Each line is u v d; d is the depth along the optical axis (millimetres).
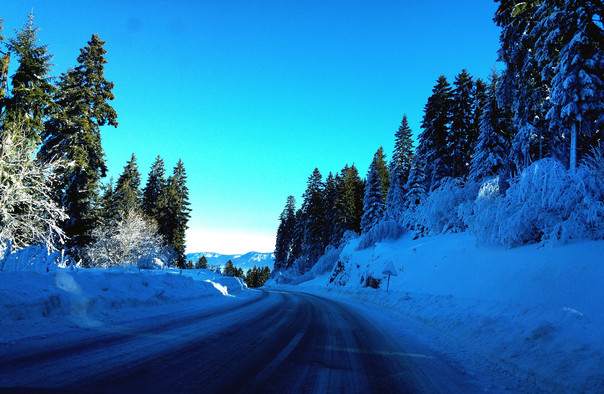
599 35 14305
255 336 6855
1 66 17766
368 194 46781
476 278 15336
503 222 15805
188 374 3982
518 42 18766
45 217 15219
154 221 38125
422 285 20078
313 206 62781
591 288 8711
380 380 4555
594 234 12305
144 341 5430
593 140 16141
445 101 33938
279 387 3863
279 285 61656
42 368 3676
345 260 41344
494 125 25172
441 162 33312
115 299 8094
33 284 6250
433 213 28453
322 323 9977
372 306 19281
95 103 22656
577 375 4375
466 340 7867
